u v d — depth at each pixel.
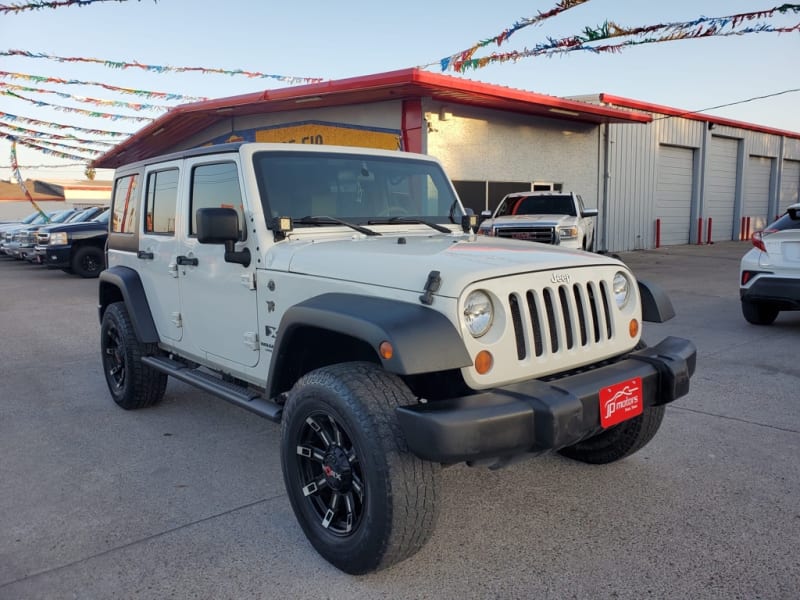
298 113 16.53
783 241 7.37
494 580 2.85
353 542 2.81
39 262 17.66
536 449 2.69
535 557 3.02
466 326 2.69
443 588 2.80
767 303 7.62
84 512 3.56
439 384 3.00
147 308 4.93
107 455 4.39
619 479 3.84
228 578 2.90
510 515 3.43
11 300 12.00
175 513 3.54
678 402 5.20
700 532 3.21
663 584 2.79
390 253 3.11
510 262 2.93
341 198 4.00
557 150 18.42
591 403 2.84
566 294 3.03
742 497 3.57
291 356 3.31
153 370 5.13
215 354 4.12
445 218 4.43
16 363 7.14
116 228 5.56
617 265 3.32
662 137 22.23
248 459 4.31
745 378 5.84
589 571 2.89
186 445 4.57
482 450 2.54
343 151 4.13
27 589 2.84
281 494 3.77
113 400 5.68
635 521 3.33
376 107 14.75
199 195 4.17
